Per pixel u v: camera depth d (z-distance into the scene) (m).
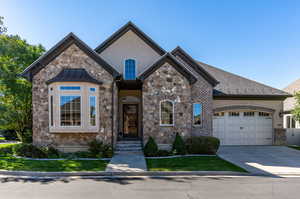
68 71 10.92
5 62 13.62
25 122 17.81
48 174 7.11
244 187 5.96
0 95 14.95
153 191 5.58
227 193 5.45
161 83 11.59
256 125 14.73
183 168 7.82
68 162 8.68
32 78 10.96
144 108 11.41
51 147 10.28
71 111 10.38
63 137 10.71
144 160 9.12
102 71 11.17
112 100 11.14
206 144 10.80
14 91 14.77
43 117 10.82
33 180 6.58
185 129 11.57
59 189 5.72
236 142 14.50
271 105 14.84
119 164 8.38
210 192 5.52
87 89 10.48
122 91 14.82
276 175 7.30
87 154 9.93
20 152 9.88
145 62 13.70
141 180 6.63
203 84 13.40
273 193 5.47
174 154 10.48
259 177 7.06
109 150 10.20
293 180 6.71
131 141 12.10
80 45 11.12
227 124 14.52
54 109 10.31
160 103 11.52
